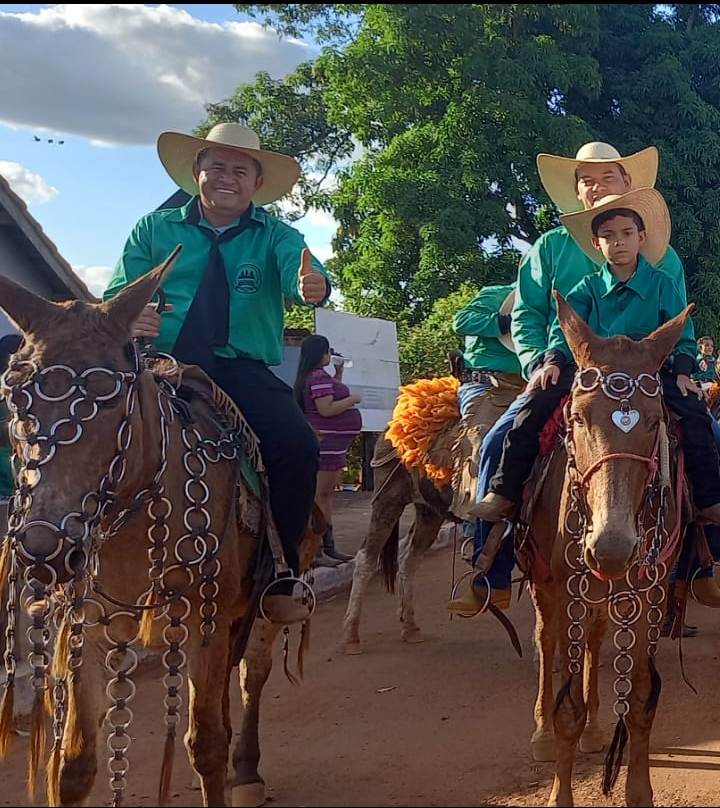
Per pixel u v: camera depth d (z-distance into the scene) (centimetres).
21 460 324
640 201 468
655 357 387
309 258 416
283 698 611
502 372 646
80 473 305
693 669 650
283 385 460
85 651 362
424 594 920
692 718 552
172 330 454
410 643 741
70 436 305
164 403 380
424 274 1437
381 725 556
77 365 316
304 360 912
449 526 1252
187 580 373
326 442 916
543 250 509
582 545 390
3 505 588
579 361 394
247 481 411
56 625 373
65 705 377
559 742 414
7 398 314
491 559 482
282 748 520
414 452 672
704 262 1270
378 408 1399
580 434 382
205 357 446
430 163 976
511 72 658
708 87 1034
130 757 504
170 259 347
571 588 413
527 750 510
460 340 1525
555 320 495
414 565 753
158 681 638
